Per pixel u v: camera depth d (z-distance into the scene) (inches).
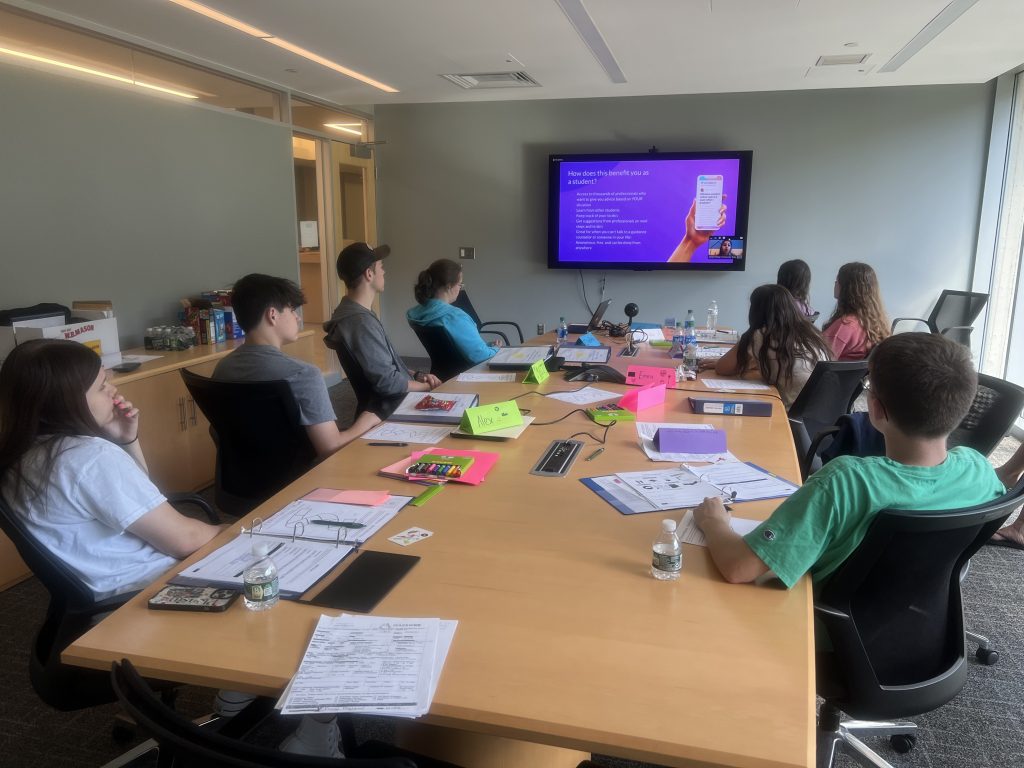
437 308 143.6
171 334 145.4
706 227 239.8
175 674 39.9
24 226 128.2
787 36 161.8
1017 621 94.7
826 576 51.5
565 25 153.2
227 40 163.8
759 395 106.7
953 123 221.5
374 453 78.6
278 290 89.7
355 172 261.4
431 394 106.0
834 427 96.0
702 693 36.9
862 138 228.4
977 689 80.9
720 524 54.0
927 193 227.3
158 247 159.9
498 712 35.3
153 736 29.2
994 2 136.7
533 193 255.9
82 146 139.3
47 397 53.1
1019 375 201.5
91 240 142.3
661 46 170.7
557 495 65.1
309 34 159.2
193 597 46.2
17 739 73.2
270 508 61.9
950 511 46.3
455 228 264.5
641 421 92.0
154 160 157.6
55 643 54.2
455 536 56.1
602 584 48.4
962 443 85.7
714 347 154.5
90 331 125.6
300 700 36.3
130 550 56.5
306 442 86.3
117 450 55.1
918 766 69.1
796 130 232.1
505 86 219.6
